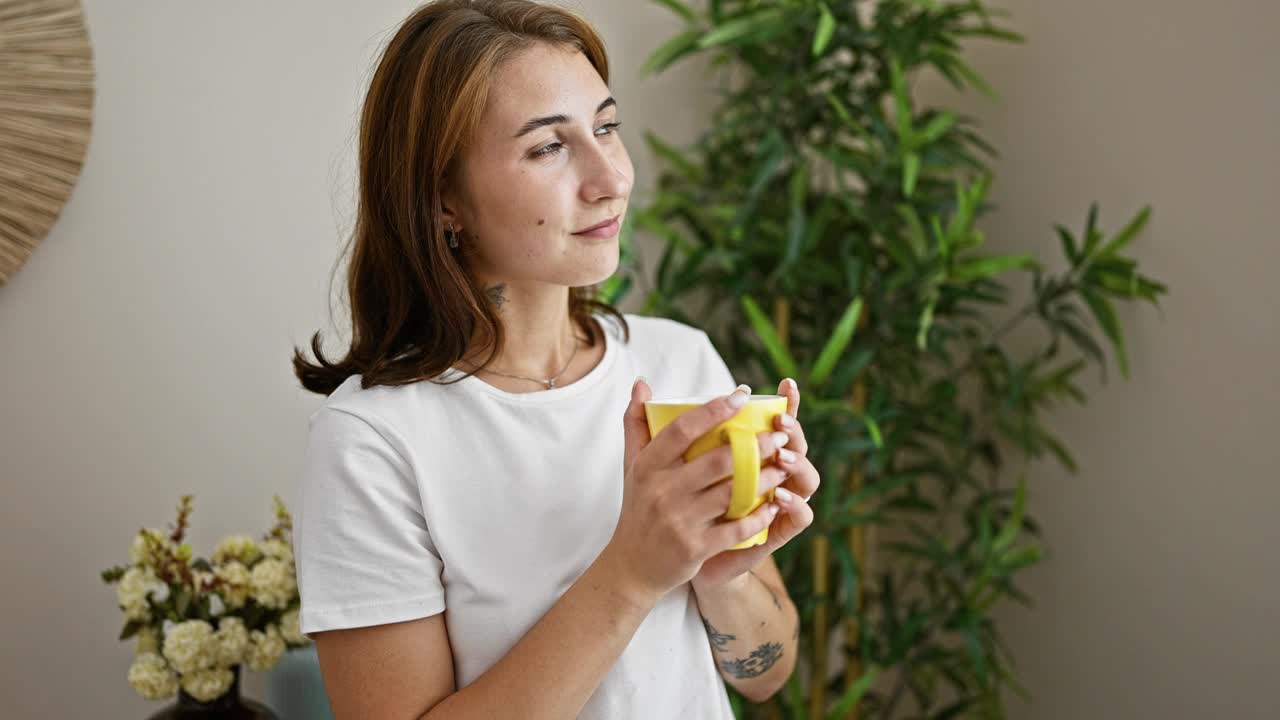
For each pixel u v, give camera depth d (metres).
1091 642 1.86
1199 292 1.66
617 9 1.95
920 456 2.16
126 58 1.52
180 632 1.33
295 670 1.44
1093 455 1.84
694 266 1.82
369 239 0.92
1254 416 1.59
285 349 1.65
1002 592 1.97
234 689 1.39
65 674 1.53
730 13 1.87
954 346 2.09
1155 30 1.71
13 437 1.48
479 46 0.83
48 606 1.51
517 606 0.86
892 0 1.83
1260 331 1.58
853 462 1.99
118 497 1.54
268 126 1.62
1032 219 1.93
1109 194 1.79
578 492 0.90
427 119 0.85
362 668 0.82
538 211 0.83
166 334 1.56
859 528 2.03
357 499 0.83
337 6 1.67
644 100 2.01
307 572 0.83
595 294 1.04
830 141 1.91
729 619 0.93
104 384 1.53
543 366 0.96
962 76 2.05
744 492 0.70
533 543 0.87
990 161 2.00
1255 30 1.57
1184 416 1.69
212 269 1.59
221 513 1.62
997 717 1.83
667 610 0.91
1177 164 1.68
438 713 0.79
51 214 1.48
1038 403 1.94
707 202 2.02
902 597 2.20
